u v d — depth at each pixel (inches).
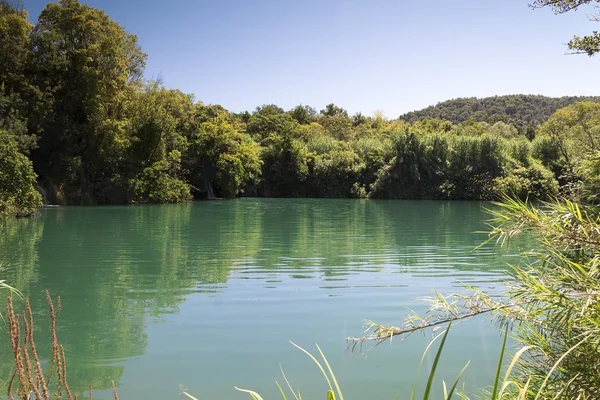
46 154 1047.6
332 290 296.2
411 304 261.7
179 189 1226.0
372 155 1576.0
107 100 1139.3
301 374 171.9
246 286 308.0
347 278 331.6
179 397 152.5
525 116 4712.1
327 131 2196.1
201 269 364.8
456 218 812.6
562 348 101.4
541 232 103.0
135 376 169.0
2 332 215.2
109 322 231.9
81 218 761.0
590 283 93.1
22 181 765.9
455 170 1453.0
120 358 186.1
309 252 448.8
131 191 1109.1
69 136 1053.2
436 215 872.9
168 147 1310.3
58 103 1069.8
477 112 4918.8
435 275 339.9
